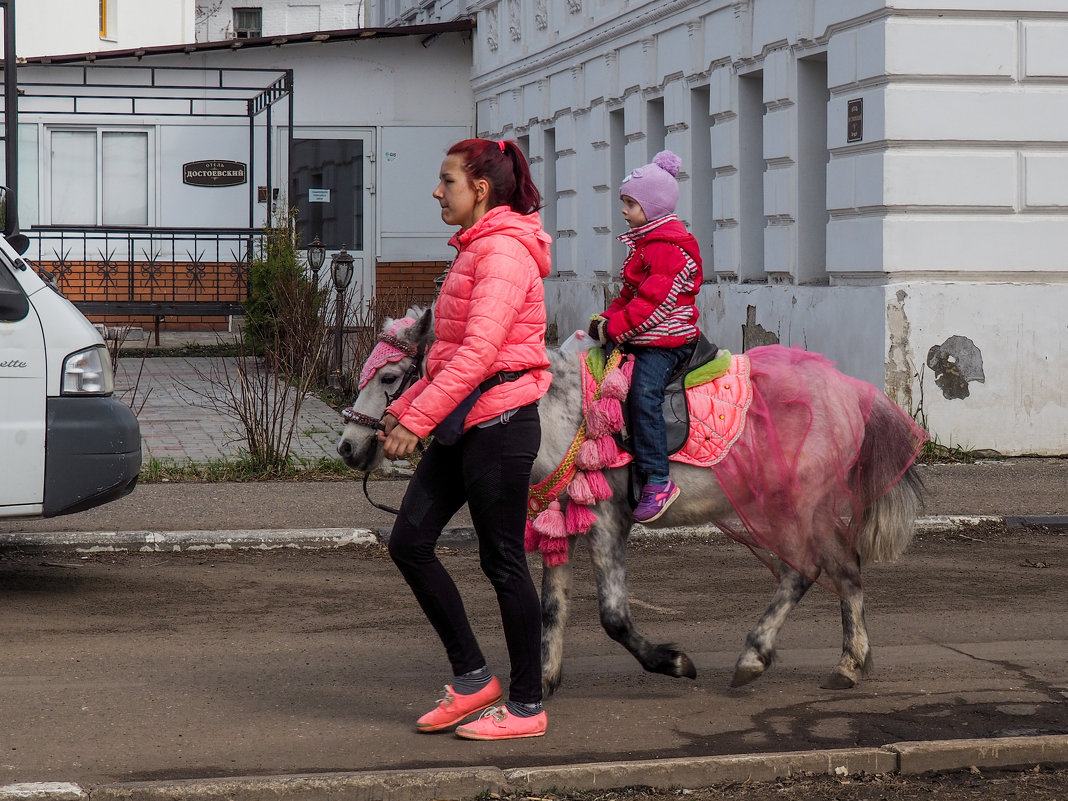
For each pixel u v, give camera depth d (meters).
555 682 5.55
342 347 16.17
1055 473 11.28
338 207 24.72
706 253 16.92
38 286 6.96
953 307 11.88
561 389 5.36
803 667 6.28
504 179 4.87
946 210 11.96
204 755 4.96
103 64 23.67
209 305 20.00
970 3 11.80
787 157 13.96
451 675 6.10
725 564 8.57
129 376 17.38
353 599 7.58
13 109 13.52
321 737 5.19
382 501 10.06
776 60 14.06
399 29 24.06
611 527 5.44
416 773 4.57
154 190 24.05
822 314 12.98
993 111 11.92
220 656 6.38
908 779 4.82
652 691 5.87
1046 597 7.72
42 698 5.64
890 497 5.85
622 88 18.92
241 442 12.62
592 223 20.48
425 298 24.77
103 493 7.01
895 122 11.85
